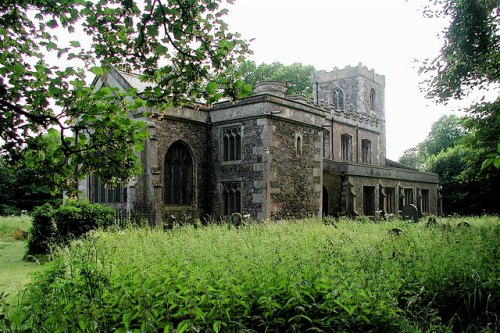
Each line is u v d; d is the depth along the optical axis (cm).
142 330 382
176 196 1914
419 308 550
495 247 780
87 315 398
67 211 1313
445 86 1612
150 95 569
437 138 5738
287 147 1948
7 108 534
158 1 533
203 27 584
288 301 454
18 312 436
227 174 1964
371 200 2497
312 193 2086
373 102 3931
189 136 1953
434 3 1570
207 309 440
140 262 588
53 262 642
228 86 558
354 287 478
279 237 908
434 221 1608
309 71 4434
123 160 586
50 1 546
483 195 3656
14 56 573
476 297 604
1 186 3462
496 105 1477
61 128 539
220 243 784
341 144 3133
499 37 1450
